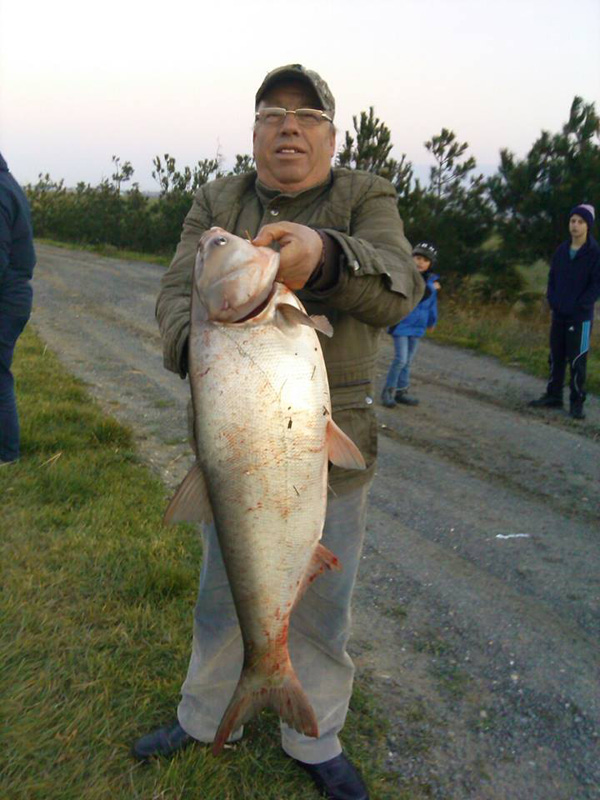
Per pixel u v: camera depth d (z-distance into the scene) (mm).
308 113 2400
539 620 4090
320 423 2066
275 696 2201
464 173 16969
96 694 3006
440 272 15922
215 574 2670
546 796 2826
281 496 2049
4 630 3328
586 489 6152
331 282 2029
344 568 2600
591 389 9500
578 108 14633
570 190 13977
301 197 2471
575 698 3406
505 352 11555
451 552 4934
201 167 32750
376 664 3633
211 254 1986
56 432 6242
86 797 2506
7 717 2779
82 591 3795
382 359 11344
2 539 4277
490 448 7176
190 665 2836
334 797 2672
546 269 15844
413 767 2939
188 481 2115
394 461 6746
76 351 11164
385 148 17047
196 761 2707
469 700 3377
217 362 2031
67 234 34312
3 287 5137
